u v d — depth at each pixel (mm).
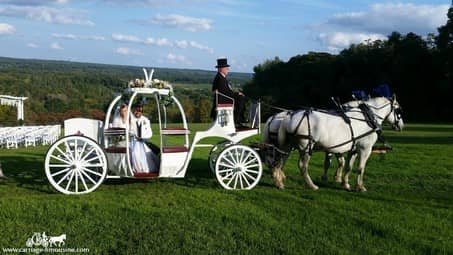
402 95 65375
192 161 16625
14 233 8016
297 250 7574
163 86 11102
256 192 11141
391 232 8391
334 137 11586
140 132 11352
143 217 8930
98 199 10062
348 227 8719
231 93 11781
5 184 11805
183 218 8930
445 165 16266
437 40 63562
